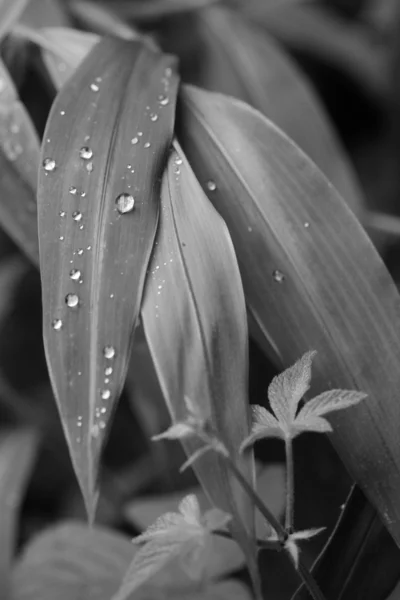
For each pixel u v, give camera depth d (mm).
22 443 682
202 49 769
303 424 366
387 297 411
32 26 581
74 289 393
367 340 406
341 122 941
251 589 510
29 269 722
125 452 739
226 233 398
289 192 427
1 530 617
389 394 400
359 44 864
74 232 402
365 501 403
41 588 505
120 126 426
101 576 507
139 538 368
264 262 419
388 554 403
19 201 477
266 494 497
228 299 390
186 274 395
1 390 709
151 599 472
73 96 436
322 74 922
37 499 778
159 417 551
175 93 442
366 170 900
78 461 376
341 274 414
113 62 455
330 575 404
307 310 411
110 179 411
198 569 473
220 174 435
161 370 385
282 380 369
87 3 657
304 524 498
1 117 480
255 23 840
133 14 707
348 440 397
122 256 396
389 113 888
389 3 902
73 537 524
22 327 779
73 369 384
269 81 701
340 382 403
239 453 374
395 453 395
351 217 422
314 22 864
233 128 444
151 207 404
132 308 389
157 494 703
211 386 381
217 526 367
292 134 668
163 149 418
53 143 420
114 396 380
